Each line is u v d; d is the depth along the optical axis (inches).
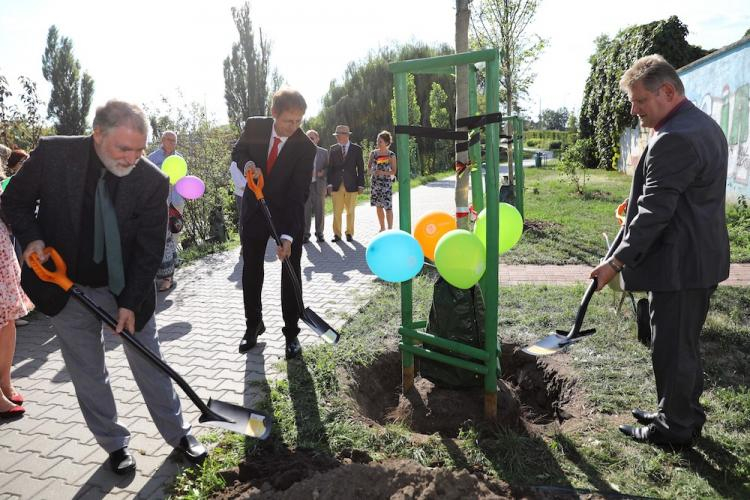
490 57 106.0
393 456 104.5
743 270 238.4
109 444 104.3
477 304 121.4
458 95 143.9
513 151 363.6
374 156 346.0
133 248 99.4
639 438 107.9
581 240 315.9
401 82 119.7
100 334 102.4
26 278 93.5
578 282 227.5
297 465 100.7
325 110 1344.7
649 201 94.0
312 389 134.1
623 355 146.6
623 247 96.7
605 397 125.1
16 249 171.5
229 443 111.2
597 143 890.1
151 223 97.0
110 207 92.5
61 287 92.2
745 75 398.3
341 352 155.3
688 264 95.5
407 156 123.5
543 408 140.7
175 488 98.3
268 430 104.7
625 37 756.6
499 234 118.8
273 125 149.0
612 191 552.7
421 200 580.1
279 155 146.9
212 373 148.3
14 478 103.7
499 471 99.0
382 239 119.4
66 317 96.7
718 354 148.9
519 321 177.2
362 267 277.7
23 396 139.0
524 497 91.0
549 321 175.3
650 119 98.5
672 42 667.4
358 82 1314.0
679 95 95.6
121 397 136.3
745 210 356.2
